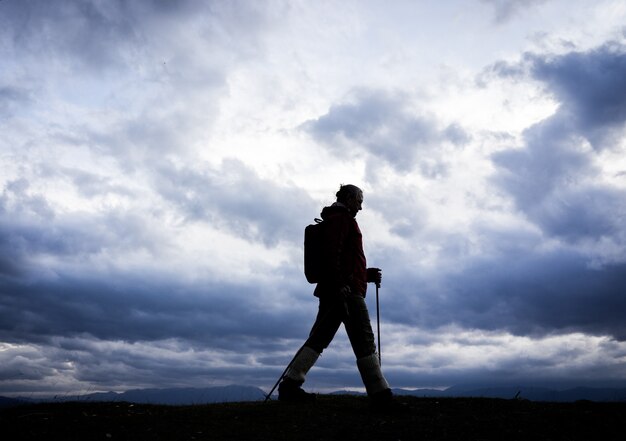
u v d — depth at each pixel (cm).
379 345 544
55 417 420
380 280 561
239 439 367
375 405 464
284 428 398
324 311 511
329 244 490
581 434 373
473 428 393
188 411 456
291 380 511
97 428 388
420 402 536
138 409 466
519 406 498
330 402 524
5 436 359
